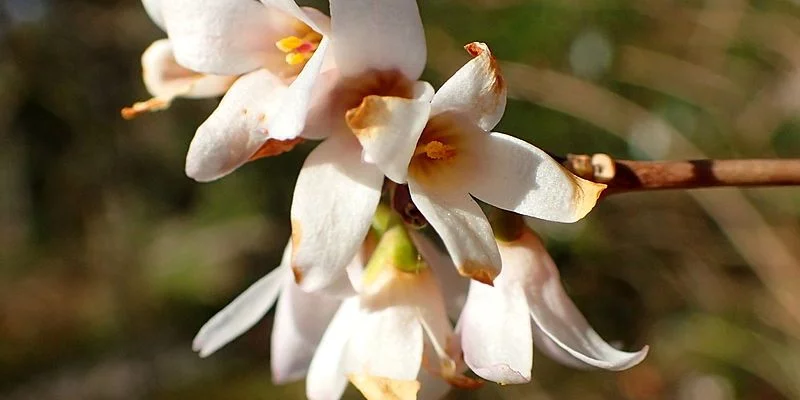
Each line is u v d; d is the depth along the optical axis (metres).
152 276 0.64
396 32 0.15
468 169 0.15
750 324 0.38
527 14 0.37
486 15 0.38
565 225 0.37
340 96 0.15
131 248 0.64
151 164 0.60
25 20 0.57
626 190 0.16
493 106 0.15
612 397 0.40
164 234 0.63
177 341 0.61
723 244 0.38
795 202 0.35
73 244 0.65
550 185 0.15
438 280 0.16
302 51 0.16
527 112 0.37
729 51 0.37
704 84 0.37
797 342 0.36
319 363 0.16
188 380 0.57
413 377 0.16
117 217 0.63
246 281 0.61
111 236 0.64
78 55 0.57
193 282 0.62
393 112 0.15
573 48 0.37
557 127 0.37
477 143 0.15
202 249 0.62
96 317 0.65
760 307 0.37
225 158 0.15
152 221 0.62
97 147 0.59
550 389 0.40
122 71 0.57
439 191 0.15
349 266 0.16
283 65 0.16
